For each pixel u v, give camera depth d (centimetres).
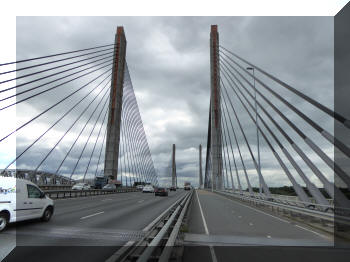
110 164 5922
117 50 6638
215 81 6988
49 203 1049
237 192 3431
